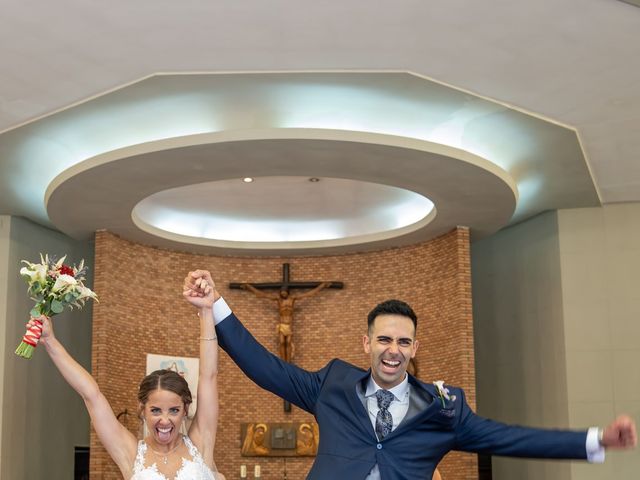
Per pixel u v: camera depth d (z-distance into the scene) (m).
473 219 18.34
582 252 19.59
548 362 19.62
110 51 12.06
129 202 17.05
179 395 5.11
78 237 19.19
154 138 15.23
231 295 20.81
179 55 12.22
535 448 4.43
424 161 15.24
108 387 18.44
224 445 20.31
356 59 12.38
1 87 13.12
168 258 20.20
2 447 18.19
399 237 19.52
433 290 19.34
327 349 20.64
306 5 10.82
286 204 19.59
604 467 18.45
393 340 4.46
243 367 4.86
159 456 5.15
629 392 19.03
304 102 14.11
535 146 15.94
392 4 10.80
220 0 10.70
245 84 13.36
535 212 20.00
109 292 18.70
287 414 20.53
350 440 4.48
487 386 20.91
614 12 11.02
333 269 20.86
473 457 17.97
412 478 4.42
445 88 13.48
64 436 20.11
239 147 14.68
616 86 13.30
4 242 19.03
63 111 14.06
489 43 11.88
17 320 19.03
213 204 19.50
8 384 18.55
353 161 15.34
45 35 11.60
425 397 4.58
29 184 17.34
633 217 19.58
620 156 16.50
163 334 19.81
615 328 19.28
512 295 20.64
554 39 11.78
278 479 20.16
